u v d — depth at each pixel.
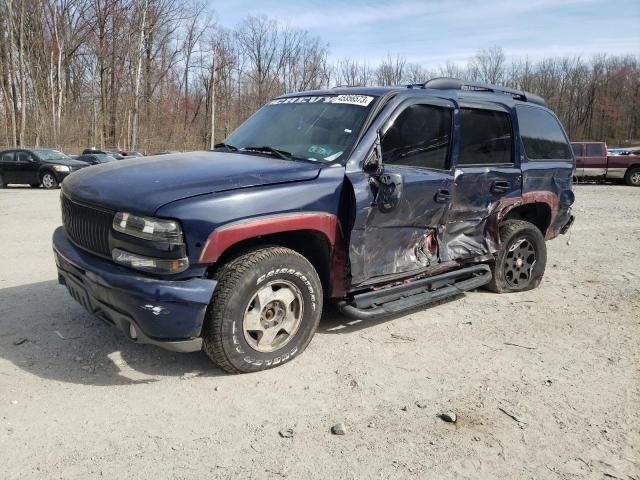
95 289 3.43
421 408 3.31
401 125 4.30
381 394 3.47
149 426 3.02
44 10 40.69
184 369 3.70
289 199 3.59
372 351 4.11
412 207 4.28
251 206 3.43
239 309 3.46
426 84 4.75
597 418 3.26
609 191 19.25
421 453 2.86
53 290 5.30
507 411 3.31
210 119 52.81
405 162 4.32
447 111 4.66
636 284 6.23
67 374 3.57
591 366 3.99
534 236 5.70
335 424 3.08
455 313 5.04
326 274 4.05
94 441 2.87
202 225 3.25
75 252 3.67
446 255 4.71
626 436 3.08
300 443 2.91
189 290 3.25
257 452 2.82
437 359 4.02
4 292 5.22
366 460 2.78
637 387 3.67
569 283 6.24
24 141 37.12
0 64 37.56
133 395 3.35
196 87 56.78
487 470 2.74
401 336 4.43
